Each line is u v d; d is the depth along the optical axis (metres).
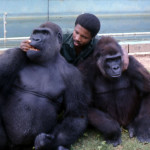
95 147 3.37
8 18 8.02
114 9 9.00
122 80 3.66
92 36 3.67
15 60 3.12
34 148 3.14
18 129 3.07
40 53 3.13
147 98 3.68
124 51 3.71
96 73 3.67
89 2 8.63
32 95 3.09
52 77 3.17
